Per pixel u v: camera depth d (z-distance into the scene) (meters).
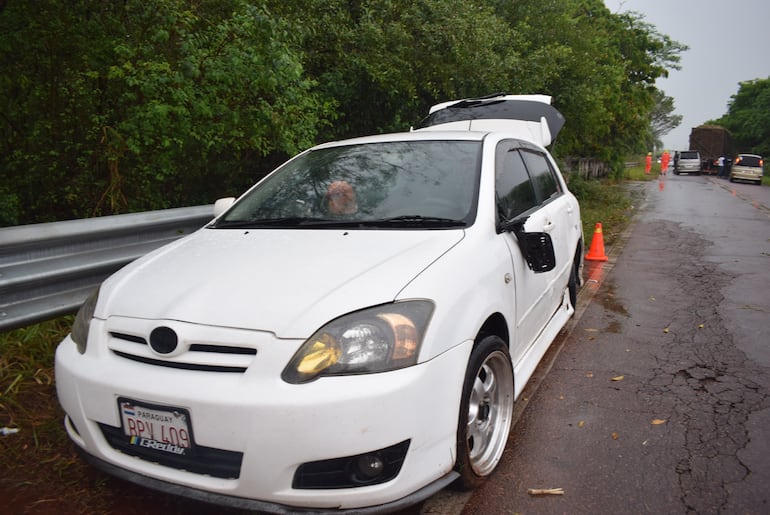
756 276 7.60
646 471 2.94
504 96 8.19
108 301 2.56
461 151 3.52
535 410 3.65
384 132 9.41
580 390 3.97
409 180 3.33
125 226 4.07
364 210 3.17
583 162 26.58
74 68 5.88
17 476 2.79
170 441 2.19
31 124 6.10
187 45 5.33
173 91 5.31
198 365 2.20
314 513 2.09
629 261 8.85
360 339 2.16
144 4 5.45
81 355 2.46
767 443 3.22
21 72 5.86
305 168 3.72
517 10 13.80
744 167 35.66
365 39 8.30
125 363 2.33
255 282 2.45
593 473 2.92
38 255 3.58
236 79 5.62
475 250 2.79
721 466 2.98
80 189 6.36
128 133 5.71
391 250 2.67
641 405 3.72
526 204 3.88
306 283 2.39
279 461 2.05
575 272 5.47
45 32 5.61
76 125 6.22
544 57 11.77
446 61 9.18
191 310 2.31
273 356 2.12
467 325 2.46
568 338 5.09
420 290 2.35
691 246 10.24
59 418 3.25
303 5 7.51
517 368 3.36
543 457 3.08
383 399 2.08
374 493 2.11
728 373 4.26
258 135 6.11
